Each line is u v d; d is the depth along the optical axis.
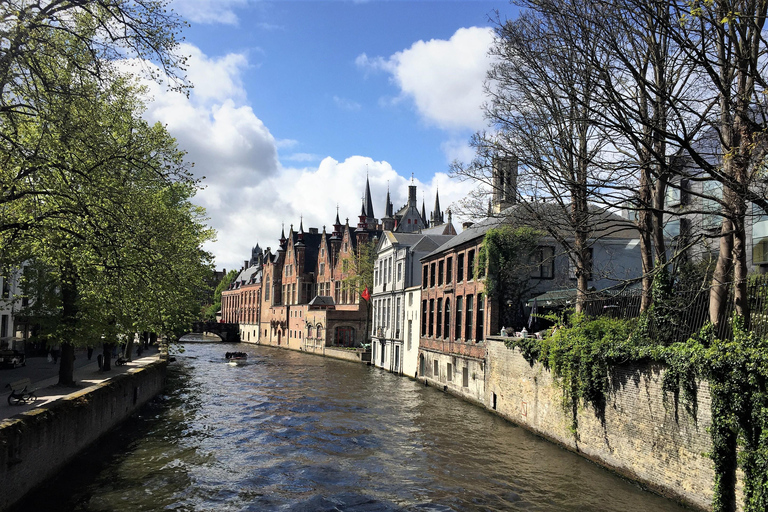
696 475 12.37
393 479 16.05
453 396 31.70
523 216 19.66
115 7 12.61
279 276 92.94
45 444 14.33
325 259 81.38
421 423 23.62
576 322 18.81
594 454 16.81
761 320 12.23
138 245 14.88
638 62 14.38
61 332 20.33
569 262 28.52
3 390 20.61
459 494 14.70
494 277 27.89
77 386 21.62
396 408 27.47
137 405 25.80
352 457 18.39
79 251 16.06
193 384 36.97
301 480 16.03
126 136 17.98
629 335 15.98
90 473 16.16
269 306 93.31
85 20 13.38
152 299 17.36
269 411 26.72
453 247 33.38
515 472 16.41
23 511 12.84
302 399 30.41
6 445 11.98
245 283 115.44
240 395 31.98
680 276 17.09
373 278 58.69
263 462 17.86
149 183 19.48
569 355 17.88
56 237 14.41
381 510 13.70
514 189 19.95
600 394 16.52
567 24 13.80
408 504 14.05
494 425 23.05
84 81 13.74
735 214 11.34
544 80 16.47
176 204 28.98
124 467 17.00
